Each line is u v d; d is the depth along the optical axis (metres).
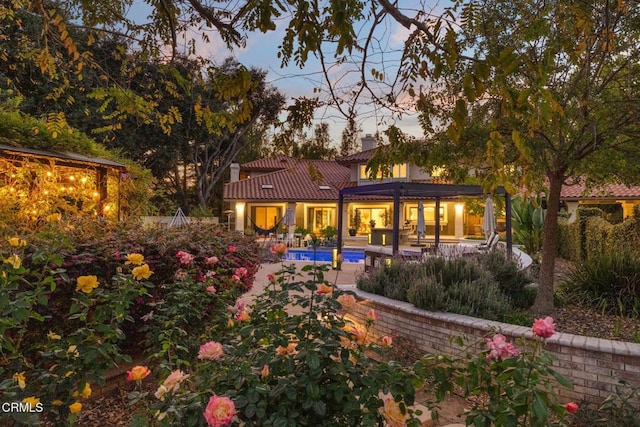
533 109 1.47
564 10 2.61
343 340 2.62
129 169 12.30
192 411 1.96
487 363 2.15
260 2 1.65
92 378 2.71
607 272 6.13
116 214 11.53
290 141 2.22
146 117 3.85
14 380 2.38
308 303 2.51
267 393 2.06
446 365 2.34
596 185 6.25
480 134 4.74
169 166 28.45
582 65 3.91
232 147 33.41
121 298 3.00
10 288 2.57
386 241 19.02
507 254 8.45
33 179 9.49
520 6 3.58
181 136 26.45
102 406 3.90
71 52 3.08
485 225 13.01
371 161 2.59
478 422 1.95
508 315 5.52
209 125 2.78
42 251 3.09
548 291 5.89
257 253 7.66
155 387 4.15
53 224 4.82
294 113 2.17
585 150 4.97
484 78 1.44
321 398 2.21
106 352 2.82
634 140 4.67
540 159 5.04
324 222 27.75
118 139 22.80
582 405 3.80
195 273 4.68
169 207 24.38
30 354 3.52
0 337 2.53
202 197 31.92
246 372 2.11
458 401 4.11
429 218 25.80
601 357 3.89
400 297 6.14
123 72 3.55
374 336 6.14
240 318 2.71
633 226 9.32
